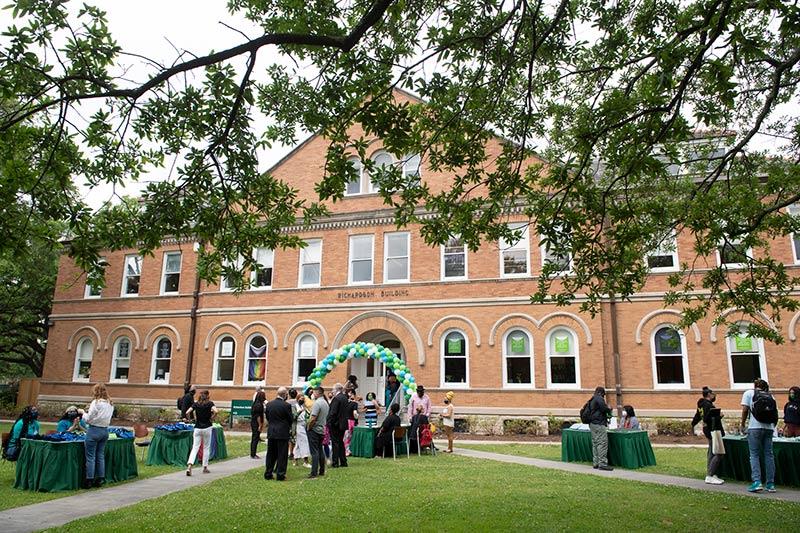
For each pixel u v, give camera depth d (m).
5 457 13.25
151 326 26.95
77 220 7.59
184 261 27.14
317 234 25.06
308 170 25.92
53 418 27.05
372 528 7.40
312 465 11.90
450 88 9.42
